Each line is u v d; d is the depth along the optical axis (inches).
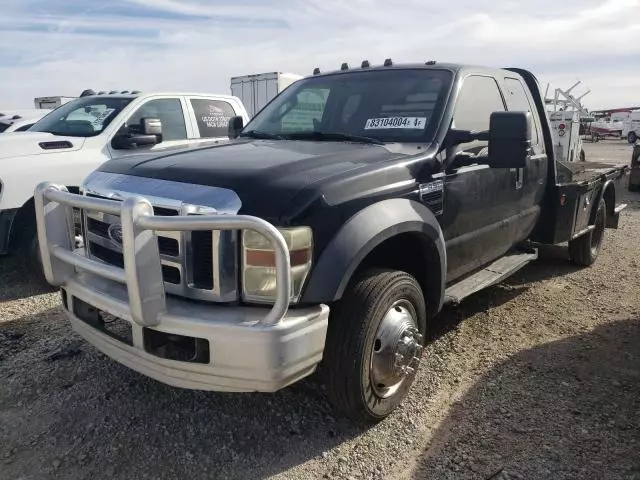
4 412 130.3
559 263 259.1
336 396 117.2
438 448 117.0
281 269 95.4
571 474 107.7
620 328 179.0
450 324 183.2
